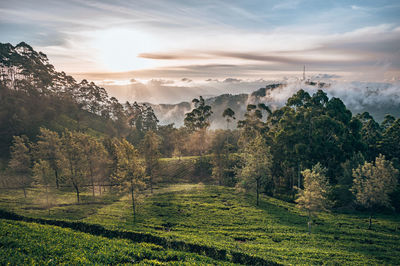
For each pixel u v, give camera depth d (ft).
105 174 262.47
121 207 192.65
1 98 416.67
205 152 441.27
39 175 199.31
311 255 109.60
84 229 128.26
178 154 372.79
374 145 297.94
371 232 149.28
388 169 159.12
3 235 95.61
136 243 108.99
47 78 525.75
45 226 120.06
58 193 234.58
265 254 106.22
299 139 253.85
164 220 162.91
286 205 207.21
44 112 445.78
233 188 251.80
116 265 80.48
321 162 249.96
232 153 345.31
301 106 287.07
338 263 101.71
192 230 144.66
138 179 168.45
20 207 186.60
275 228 151.64
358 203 195.42
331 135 258.16
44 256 80.28
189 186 262.67
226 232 142.10
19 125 369.09
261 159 206.80
